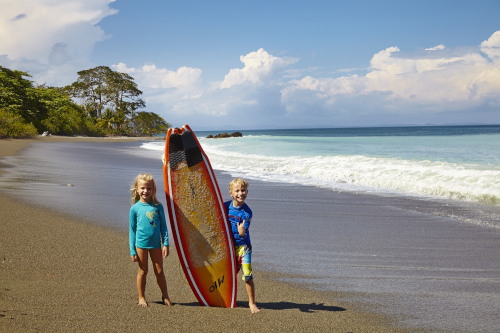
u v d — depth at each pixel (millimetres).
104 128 71938
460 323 2965
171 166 3363
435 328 2863
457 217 6875
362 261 4598
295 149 21406
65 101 63250
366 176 10922
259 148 23031
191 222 3305
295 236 5672
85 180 10477
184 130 3420
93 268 3861
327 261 4582
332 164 13500
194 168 3395
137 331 2396
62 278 3471
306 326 2764
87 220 5934
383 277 4066
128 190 9047
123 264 4062
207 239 3271
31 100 50562
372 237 5645
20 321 2350
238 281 3922
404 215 7062
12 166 12789
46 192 8227
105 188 9242
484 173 9992
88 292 3129
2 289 2982
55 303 2768
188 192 3324
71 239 4844
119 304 2896
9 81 47656
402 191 9570
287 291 3637
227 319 2771
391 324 2910
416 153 16953
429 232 5930
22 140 33750
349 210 7477
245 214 3254
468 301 3436
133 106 77438
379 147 21078
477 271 4277
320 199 8586
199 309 2963
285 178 11906
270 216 6973
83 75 75312
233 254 3217
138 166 14789
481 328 2883
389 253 4906
